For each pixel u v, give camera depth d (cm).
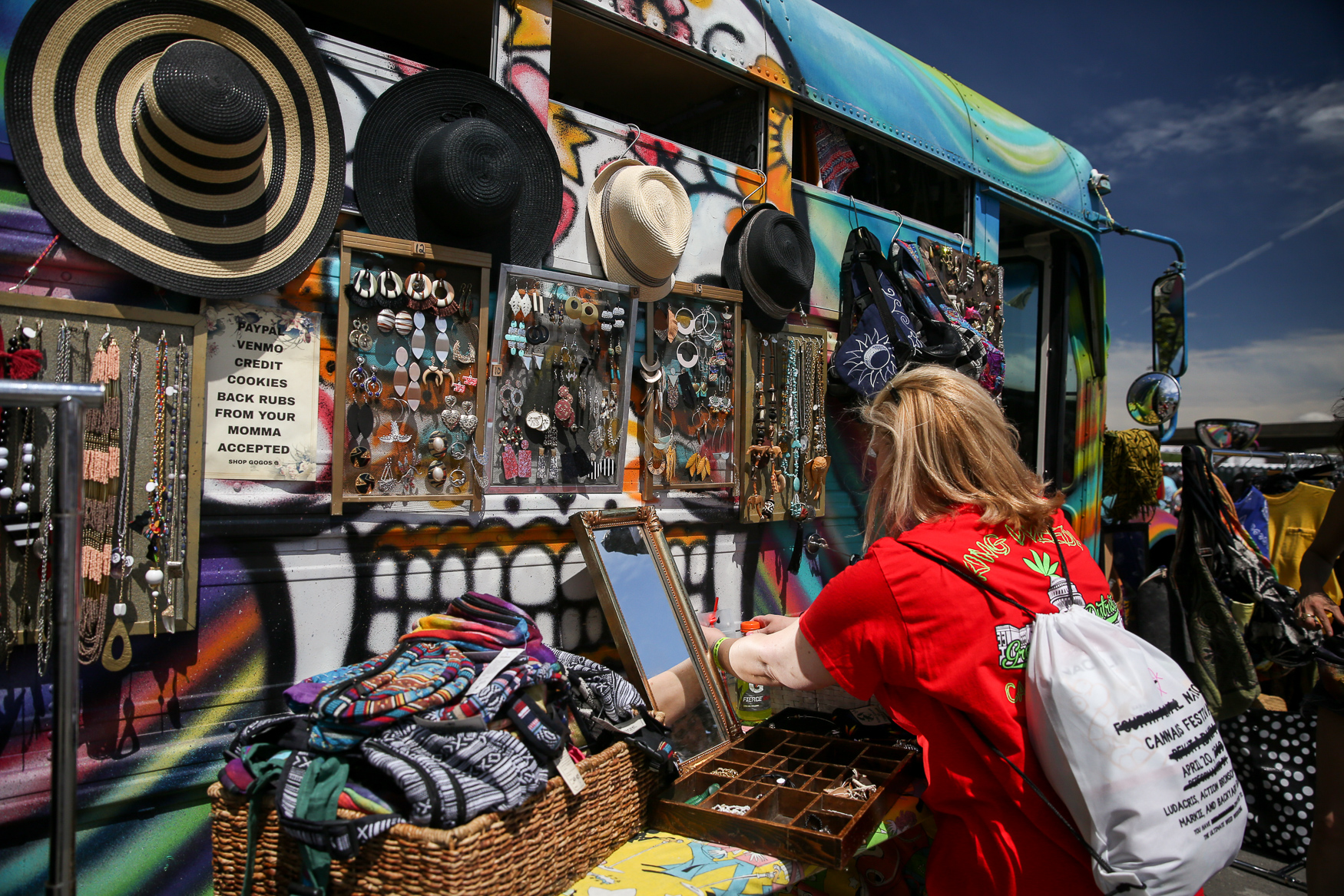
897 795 195
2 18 146
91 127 154
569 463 231
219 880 150
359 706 143
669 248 237
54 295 153
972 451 167
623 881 159
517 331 216
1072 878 141
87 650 153
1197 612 344
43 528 148
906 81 354
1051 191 433
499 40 216
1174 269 447
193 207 164
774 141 295
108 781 157
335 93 184
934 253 353
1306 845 346
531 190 219
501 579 217
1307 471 486
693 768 207
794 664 177
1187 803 133
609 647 242
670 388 260
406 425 198
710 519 269
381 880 134
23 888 149
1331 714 227
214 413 171
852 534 328
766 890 159
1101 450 491
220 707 170
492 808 139
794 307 292
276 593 179
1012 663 147
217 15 167
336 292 188
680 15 258
